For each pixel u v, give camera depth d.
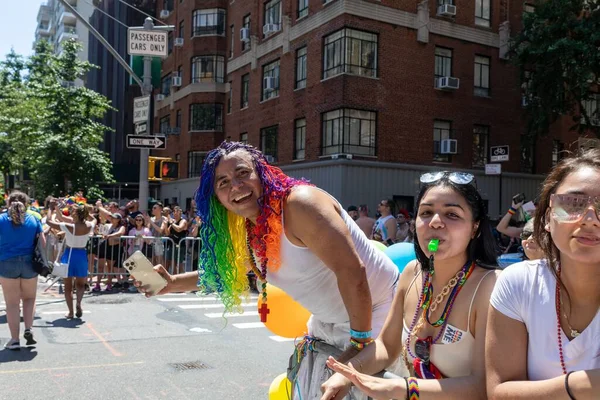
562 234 1.67
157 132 37.75
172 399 4.95
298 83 23.02
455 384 1.94
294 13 23.31
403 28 20.98
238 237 2.73
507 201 23.56
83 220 8.45
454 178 2.14
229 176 2.50
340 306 2.61
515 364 1.80
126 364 6.03
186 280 3.02
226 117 30.53
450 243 2.08
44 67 31.52
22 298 6.67
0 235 6.48
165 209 13.57
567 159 1.79
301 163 22.25
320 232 2.35
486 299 2.03
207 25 31.70
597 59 18.20
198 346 6.89
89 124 25.61
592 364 1.68
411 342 2.21
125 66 12.91
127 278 11.95
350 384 2.19
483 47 22.92
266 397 5.04
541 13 19.19
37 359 6.16
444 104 21.91
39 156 24.73
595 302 1.69
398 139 20.78
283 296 3.24
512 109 23.67
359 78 20.05
